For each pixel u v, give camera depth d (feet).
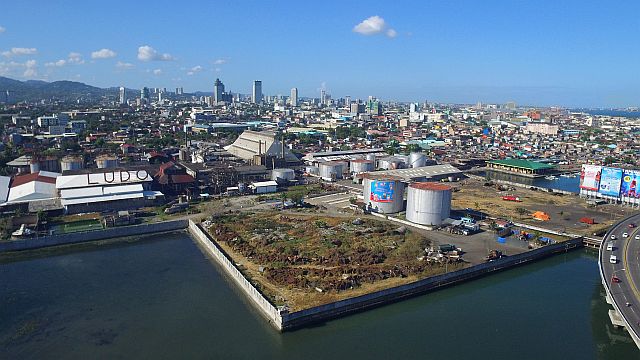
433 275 275.39
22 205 411.95
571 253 340.80
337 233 354.33
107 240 358.64
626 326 204.74
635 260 282.77
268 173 573.74
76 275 289.53
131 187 452.35
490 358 201.77
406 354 204.13
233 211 425.69
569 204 478.18
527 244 337.72
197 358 199.11
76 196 421.59
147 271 296.71
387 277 272.92
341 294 248.52
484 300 260.21
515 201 488.44
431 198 379.35
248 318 234.79
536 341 216.33
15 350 204.44
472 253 316.40
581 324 232.73
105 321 230.89
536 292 271.69
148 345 209.05
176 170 517.96
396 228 369.09
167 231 383.86
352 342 213.66
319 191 525.34
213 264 309.01
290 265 289.12
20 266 304.91
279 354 202.69
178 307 246.06
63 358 198.49
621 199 481.05
